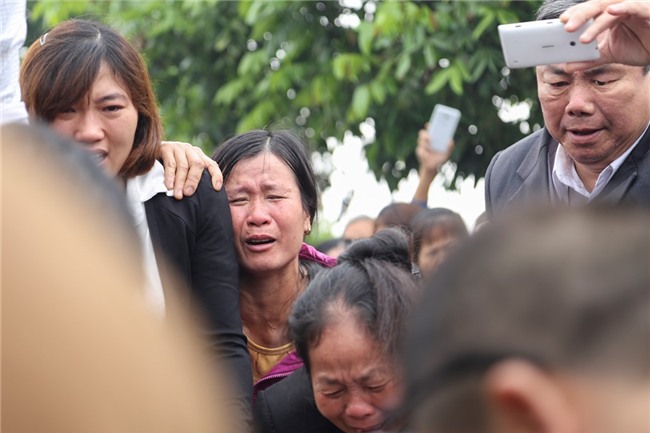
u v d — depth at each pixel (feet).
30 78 9.20
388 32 23.58
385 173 26.35
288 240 10.43
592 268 2.28
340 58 24.23
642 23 9.76
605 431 2.23
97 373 2.22
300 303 8.41
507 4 23.07
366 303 8.16
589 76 10.28
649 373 2.23
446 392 2.38
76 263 2.28
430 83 23.25
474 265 2.39
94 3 29.84
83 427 2.20
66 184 2.60
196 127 29.35
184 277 9.50
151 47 28.81
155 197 9.50
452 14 23.86
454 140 24.86
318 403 8.43
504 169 11.53
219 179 9.93
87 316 2.24
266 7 26.03
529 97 24.32
